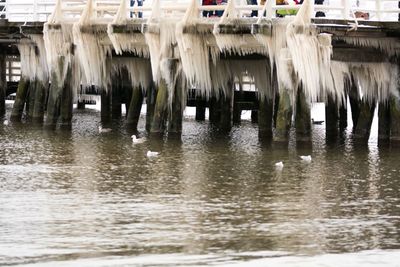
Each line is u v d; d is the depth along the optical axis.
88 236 22.14
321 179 28.73
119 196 25.95
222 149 34.56
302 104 34.09
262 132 38.12
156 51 35.66
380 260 20.73
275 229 22.89
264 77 37.72
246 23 33.22
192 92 46.41
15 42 42.34
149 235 22.25
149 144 35.53
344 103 43.03
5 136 37.09
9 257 20.59
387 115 36.28
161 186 27.31
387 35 33.34
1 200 25.30
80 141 36.12
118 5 38.47
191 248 21.34
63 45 38.38
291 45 32.25
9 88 50.41
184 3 35.84
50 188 26.84
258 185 27.67
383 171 30.31
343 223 23.53
